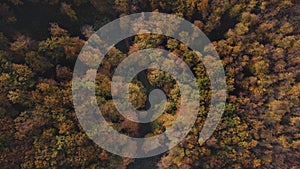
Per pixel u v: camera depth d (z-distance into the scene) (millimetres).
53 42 44562
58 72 44406
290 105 46500
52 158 42469
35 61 43875
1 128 41562
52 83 44062
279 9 46438
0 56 42594
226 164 46781
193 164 46469
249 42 46844
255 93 46031
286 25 46688
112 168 46250
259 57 46125
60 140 42812
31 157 42281
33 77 44250
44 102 43000
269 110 45969
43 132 42594
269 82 46281
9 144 42156
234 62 46562
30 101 43219
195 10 46938
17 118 42188
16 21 46000
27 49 44125
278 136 46594
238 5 46156
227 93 46438
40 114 42656
